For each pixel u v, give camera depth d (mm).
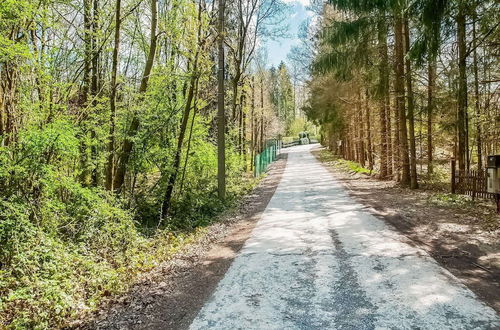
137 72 12430
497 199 8820
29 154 5980
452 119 13695
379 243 6969
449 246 6578
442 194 12000
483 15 10344
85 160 8578
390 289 4805
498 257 5875
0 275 5145
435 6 9695
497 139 13164
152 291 5289
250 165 32031
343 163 29141
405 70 15125
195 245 8023
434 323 3869
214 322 4191
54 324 4367
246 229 9188
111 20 8992
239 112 24750
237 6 17859
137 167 10953
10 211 5715
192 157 13547
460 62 11945
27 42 6961
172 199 12266
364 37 14219
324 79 23672
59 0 7465
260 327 4008
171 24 10820
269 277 5547
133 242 7738
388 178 18156
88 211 7445
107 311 4676
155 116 11195
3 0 5445
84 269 6012
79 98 9156
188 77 11547
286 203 12586
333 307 4391
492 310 4098
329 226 8633
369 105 21266
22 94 6766
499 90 12625
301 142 73312
